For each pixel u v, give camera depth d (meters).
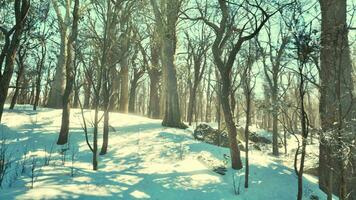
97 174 12.09
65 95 16.42
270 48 21.75
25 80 31.00
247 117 13.23
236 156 14.57
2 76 9.30
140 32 20.75
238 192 12.37
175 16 20.98
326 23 13.77
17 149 14.63
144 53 34.16
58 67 25.25
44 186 9.99
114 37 14.10
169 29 21.14
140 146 16.19
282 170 15.12
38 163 12.71
